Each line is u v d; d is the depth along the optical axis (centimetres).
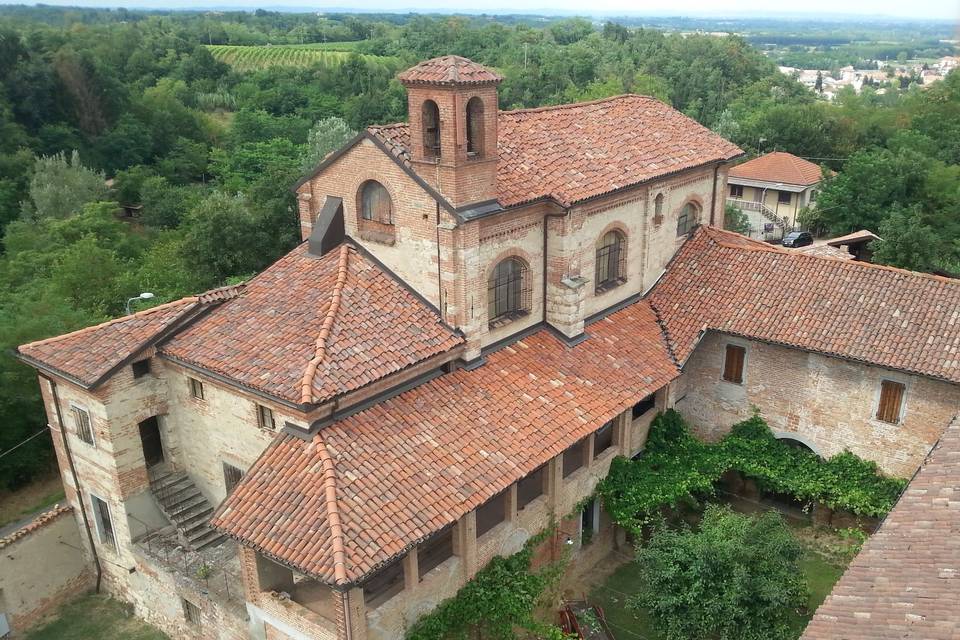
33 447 3366
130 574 2512
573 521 2558
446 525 1873
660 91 11275
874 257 5172
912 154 6406
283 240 5878
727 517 2233
